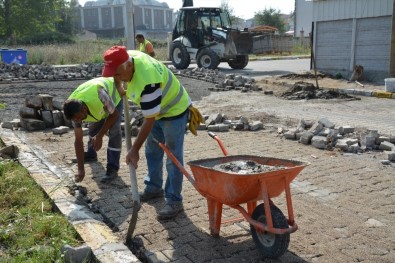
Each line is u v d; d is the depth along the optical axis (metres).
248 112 10.62
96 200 5.06
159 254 3.81
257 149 7.29
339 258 3.69
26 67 19.64
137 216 4.28
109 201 5.02
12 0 47.62
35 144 7.54
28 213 4.34
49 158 6.69
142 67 3.89
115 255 3.54
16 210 4.46
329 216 4.55
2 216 4.27
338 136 7.58
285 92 13.46
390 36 15.12
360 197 5.10
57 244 3.70
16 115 10.23
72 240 3.84
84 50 30.06
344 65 17.02
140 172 6.03
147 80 3.84
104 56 3.83
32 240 3.83
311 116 10.07
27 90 14.64
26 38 50.94
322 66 17.89
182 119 4.37
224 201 3.74
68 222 4.16
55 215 4.37
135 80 3.88
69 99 4.84
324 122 8.09
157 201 5.00
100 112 5.03
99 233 3.95
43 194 4.97
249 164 4.02
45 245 3.76
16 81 17.41
